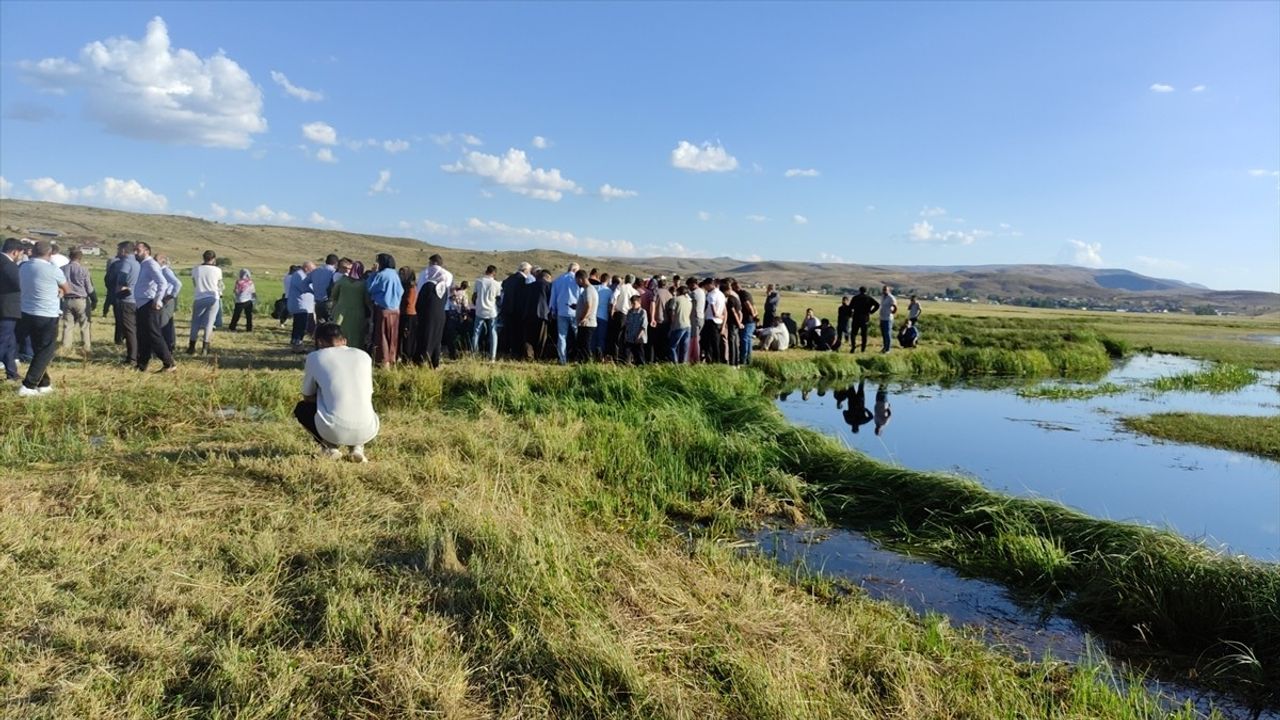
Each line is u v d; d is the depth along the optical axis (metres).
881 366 19.31
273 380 10.29
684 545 6.11
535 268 15.05
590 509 6.58
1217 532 7.38
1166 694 4.28
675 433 9.03
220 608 3.93
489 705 3.34
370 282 11.95
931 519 7.08
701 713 3.38
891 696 3.75
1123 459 10.40
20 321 10.50
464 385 11.16
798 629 4.36
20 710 3.01
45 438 7.36
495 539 4.81
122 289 11.56
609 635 3.81
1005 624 5.11
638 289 17.25
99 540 4.77
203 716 3.09
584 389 11.38
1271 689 4.34
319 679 3.40
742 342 17.08
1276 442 11.39
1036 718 3.67
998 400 15.71
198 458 6.74
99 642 3.53
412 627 3.82
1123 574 5.41
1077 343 28.16
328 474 6.27
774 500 7.59
